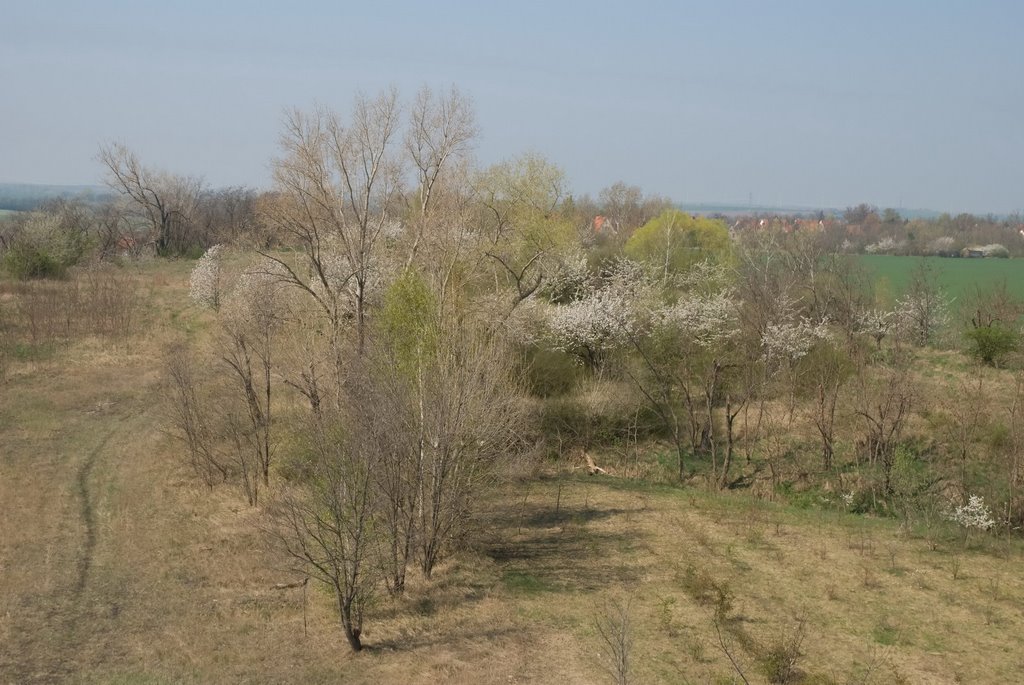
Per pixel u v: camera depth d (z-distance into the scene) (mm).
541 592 19312
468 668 15633
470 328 24156
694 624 17266
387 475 18562
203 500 25891
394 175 31391
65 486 26938
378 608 18625
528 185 35812
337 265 33844
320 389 26984
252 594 19828
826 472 29719
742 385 34906
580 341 35312
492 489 22906
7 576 20625
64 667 16406
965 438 27438
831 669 15125
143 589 20109
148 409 35219
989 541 22672
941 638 16422
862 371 34656
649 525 24281
